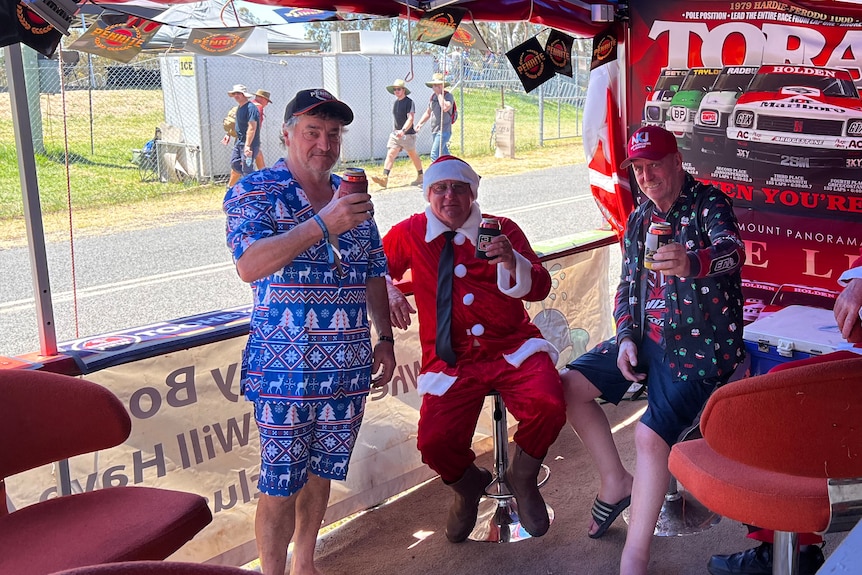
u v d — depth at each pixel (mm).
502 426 3359
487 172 15234
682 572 2977
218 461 3020
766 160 3910
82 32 2670
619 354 3066
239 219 2447
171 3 2812
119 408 2113
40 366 2512
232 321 3115
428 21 3336
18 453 2072
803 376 1657
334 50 13898
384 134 14680
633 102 4367
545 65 3920
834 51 3631
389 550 3240
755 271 4059
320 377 2531
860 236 3699
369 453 3557
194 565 1056
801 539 2590
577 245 4531
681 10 4070
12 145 12047
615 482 3199
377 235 2877
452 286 3143
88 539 1905
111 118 13852
